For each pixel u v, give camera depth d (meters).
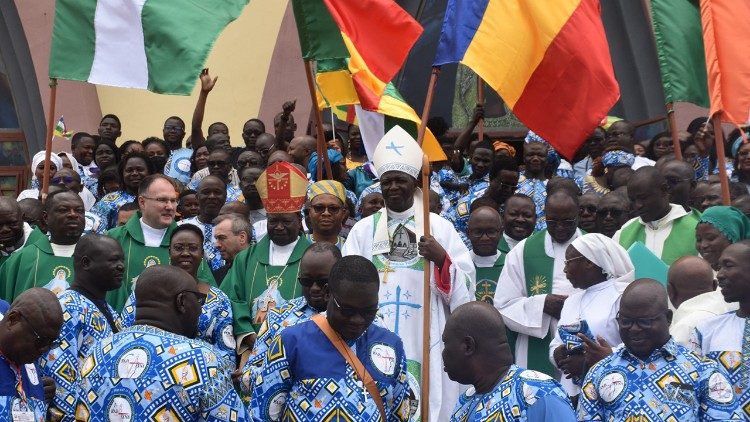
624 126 11.25
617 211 8.84
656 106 14.48
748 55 8.71
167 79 8.64
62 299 6.67
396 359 5.91
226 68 15.20
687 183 8.83
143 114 15.35
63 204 8.41
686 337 6.88
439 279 7.62
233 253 9.05
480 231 8.54
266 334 6.53
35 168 11.69
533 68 8.31
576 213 8.21
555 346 7.47
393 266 7.87
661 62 9.31
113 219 10.89
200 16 8.73
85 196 11.46
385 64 8.70
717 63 8.69
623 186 9.23
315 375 5.75
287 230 8.47
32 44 15.17
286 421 5.81
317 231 8.41
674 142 9.33
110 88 15.30
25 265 8.38
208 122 15.25
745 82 8.68
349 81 9.84
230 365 7.48
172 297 5.58
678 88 9.29
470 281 7.79
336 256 6.57
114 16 8.73
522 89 8.34
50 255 8.41
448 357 5.38
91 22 8.74
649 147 11.98
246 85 15.17
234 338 7.97
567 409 5.09
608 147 10.96
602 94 8.30
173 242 7.82
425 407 7.11
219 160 11.06
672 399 6.04
